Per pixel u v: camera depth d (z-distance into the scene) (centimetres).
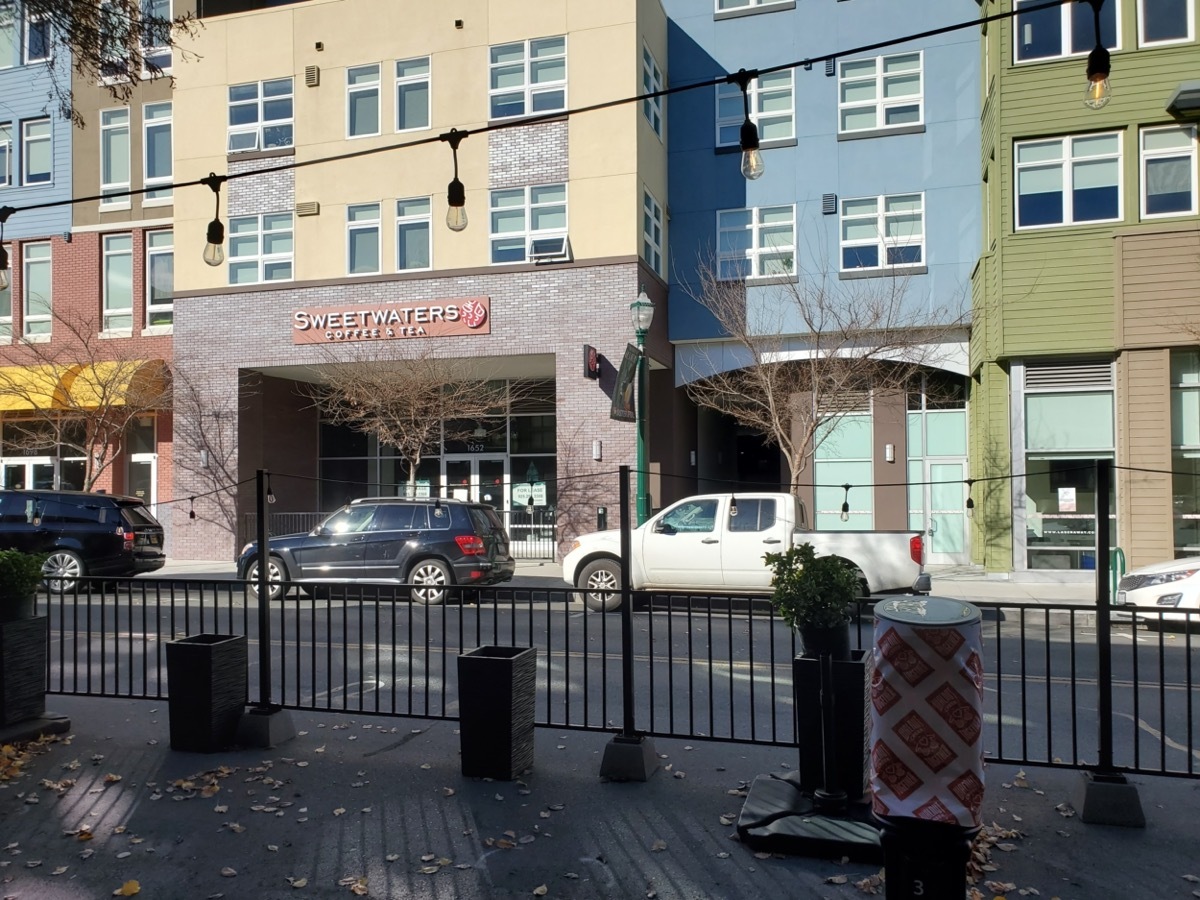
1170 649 1059
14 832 485
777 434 1806
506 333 2034
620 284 1973
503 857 454
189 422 2195
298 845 468
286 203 2172
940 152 2025
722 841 472
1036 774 588
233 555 2155
